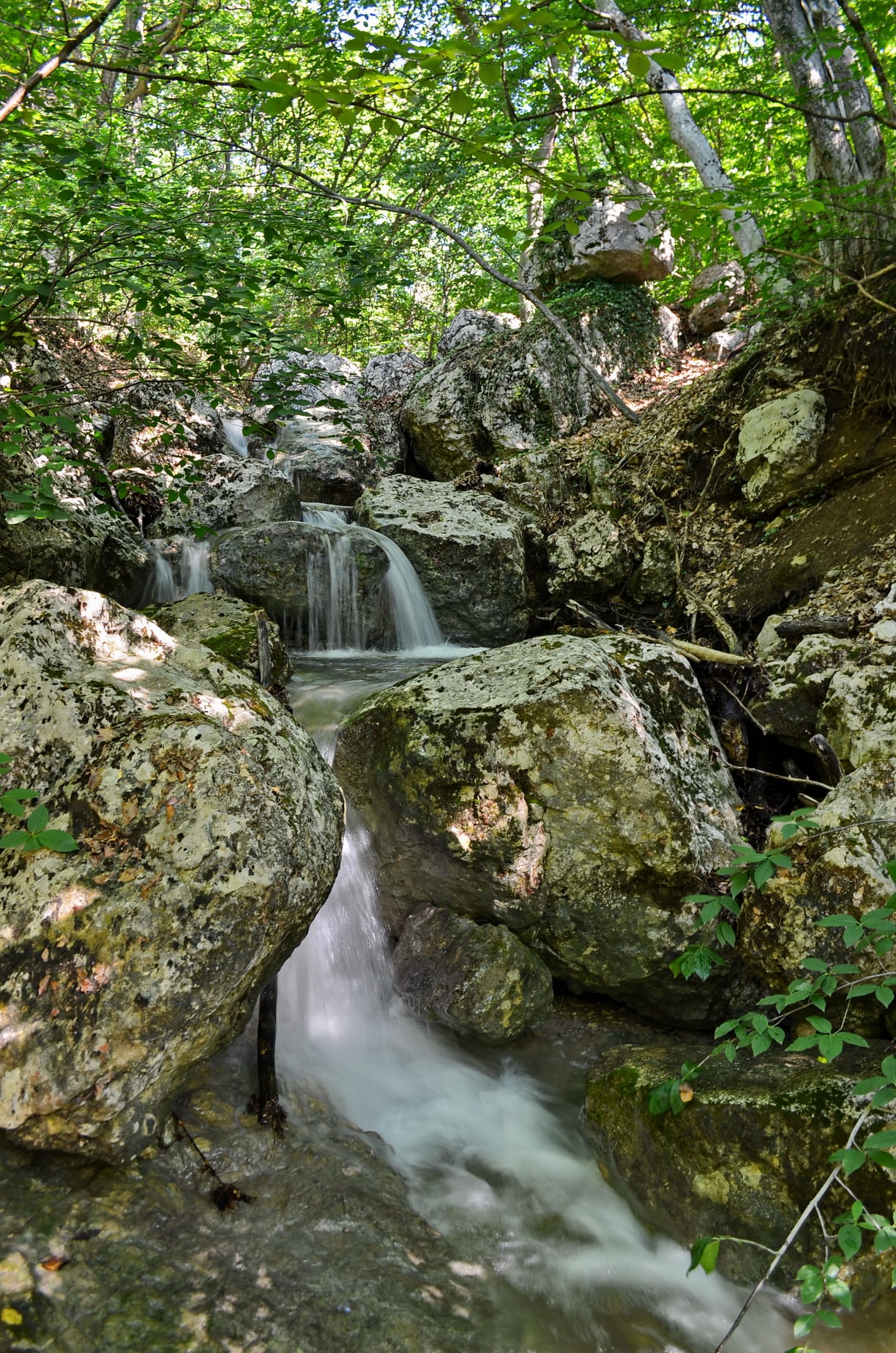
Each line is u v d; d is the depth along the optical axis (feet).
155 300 14.34
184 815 8.38
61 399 14.56
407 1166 9.78
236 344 14.85
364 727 13.47
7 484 18.42
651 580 24.21
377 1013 12.17
